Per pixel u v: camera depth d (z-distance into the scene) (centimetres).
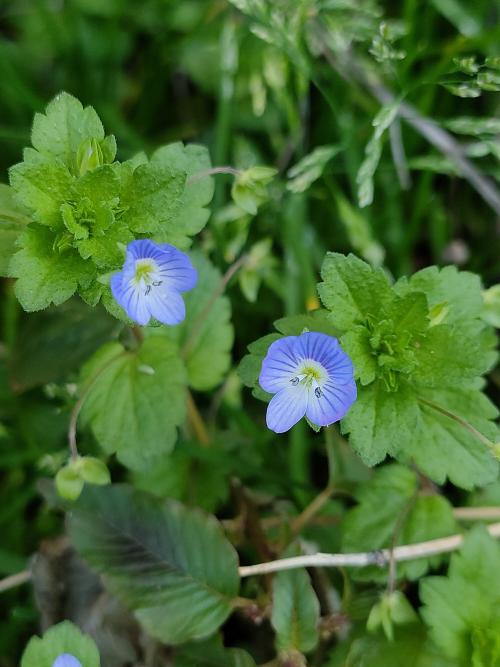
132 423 12
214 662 12
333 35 15
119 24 17
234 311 16
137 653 13
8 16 18
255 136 17
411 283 12
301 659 12
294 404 11
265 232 16
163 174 11
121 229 11
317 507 13
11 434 15
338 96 16
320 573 13
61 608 13
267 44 16
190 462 14
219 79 17
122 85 18
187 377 14
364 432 11
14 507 14
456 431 12
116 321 13
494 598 12
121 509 12
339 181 17
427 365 11
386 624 12
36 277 11
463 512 13
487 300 13
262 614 12
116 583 12
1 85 16
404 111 16
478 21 16
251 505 14
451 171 15
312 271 16
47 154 11
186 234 12
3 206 12
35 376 13
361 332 11
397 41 16
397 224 16
